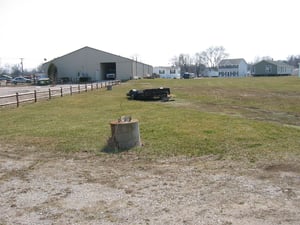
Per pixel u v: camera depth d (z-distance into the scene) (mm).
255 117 13461
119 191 4863
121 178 5500
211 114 13891
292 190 4695
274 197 4453
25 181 5445
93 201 4488
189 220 3824
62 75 71875
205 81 58906
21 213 4145
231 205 4227
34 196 4730
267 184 4973
